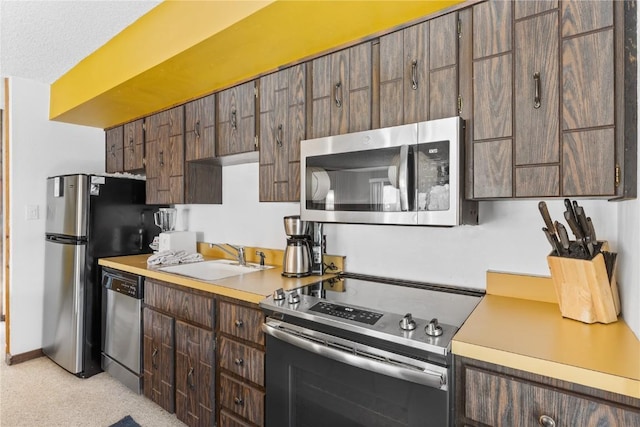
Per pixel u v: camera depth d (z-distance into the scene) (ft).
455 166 4.00
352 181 4.88
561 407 2.81
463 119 4.13
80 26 6.45
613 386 2.57
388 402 3.64
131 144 9.21
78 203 8.25
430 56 4.39
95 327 8.36
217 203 8.52
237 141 6.61
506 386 3.05
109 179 8.70
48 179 9.27
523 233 4.77
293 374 4.51
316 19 4.56
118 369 7.75
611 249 4.04
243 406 5.17
